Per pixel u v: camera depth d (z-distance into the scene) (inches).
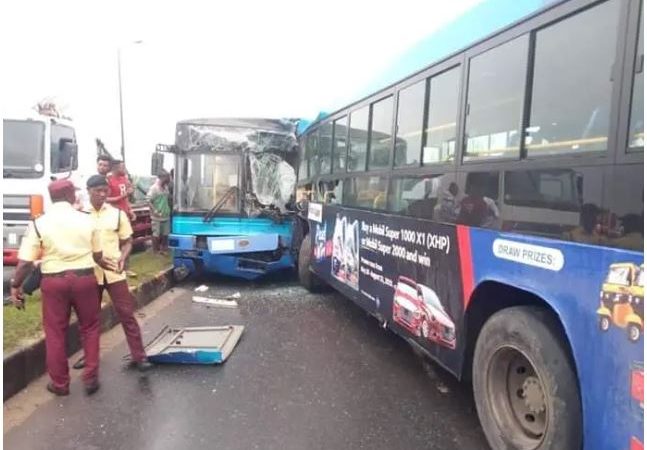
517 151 140.9
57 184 198.4
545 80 132.1
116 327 286.2
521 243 136.8
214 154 395.5
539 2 135.0
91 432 168.4
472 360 164.1
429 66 191.6
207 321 302.8
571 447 122.1
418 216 194.9
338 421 176.2
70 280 192.4
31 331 226.2
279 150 406.0
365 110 257.1
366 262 248.1
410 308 200.4
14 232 351.9
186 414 181.2
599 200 112.8
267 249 392.2
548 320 132.1
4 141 358.6
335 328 287.6
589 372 113.9
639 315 102.0
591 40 118.1
